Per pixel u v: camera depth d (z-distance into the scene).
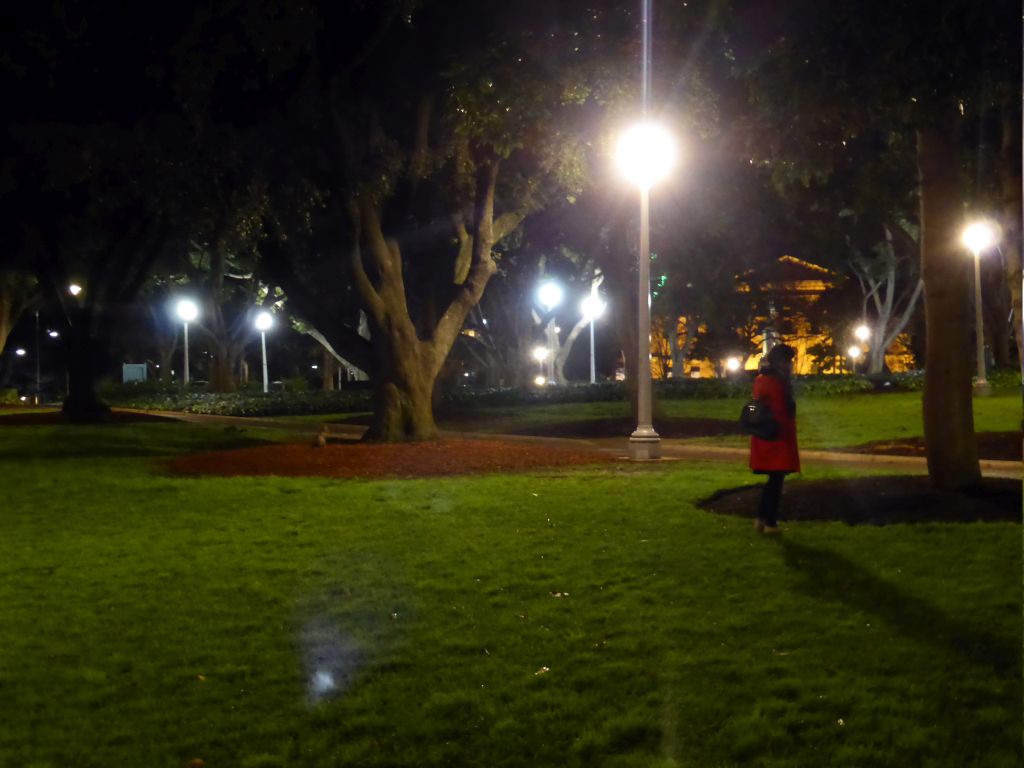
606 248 28.09
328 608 8.26
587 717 5.79
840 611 7.48
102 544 11.32
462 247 22.27
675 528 10.78
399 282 21.39
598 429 26.77
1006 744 5.16
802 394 35.09
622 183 23.98
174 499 14.55
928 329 11.30
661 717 5.74
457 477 16.42
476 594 8.47
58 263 32.44
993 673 6.09
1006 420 23.42
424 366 21.62
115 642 7.55
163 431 29.28
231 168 19.20
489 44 15.57
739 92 14.78
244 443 26.17
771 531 10.17
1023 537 6.41
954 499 10.90
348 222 20.14
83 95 20.05
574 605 8.03
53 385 78.75
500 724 5.70
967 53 9.84
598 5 15.42
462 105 15.36
